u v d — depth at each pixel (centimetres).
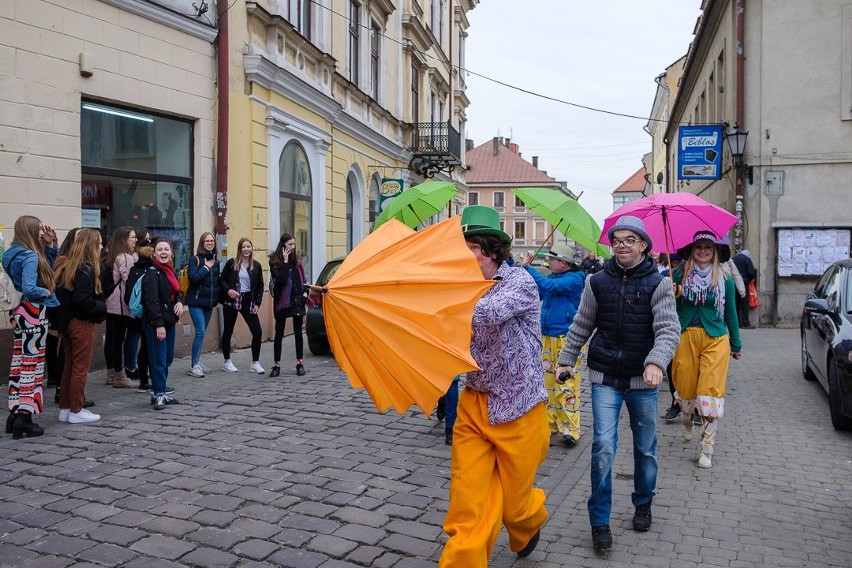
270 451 584
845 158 1619
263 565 376
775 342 1381
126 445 594
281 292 934
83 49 915
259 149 1296
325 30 1580
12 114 824
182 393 813
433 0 2781
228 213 1198
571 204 611
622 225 408
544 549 410
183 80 1094
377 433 651
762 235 1670
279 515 445
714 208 585
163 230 1082
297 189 1496
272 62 1284
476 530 313
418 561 387
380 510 459
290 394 816
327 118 1619
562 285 629
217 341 1159
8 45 819
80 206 912
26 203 841
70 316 653
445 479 524
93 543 398
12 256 606
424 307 309
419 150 2378
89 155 950
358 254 331
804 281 1647
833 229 1627
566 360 428
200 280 916
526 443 326
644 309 406
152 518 435
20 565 370
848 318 723
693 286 584
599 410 411
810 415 760
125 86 985
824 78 1627
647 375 388
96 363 934
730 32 1798
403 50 2328
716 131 1784
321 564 379
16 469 525
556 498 497
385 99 2131
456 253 322
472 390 333
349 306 311
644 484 432
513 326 326
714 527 446
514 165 7538
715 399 573
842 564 394
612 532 436
